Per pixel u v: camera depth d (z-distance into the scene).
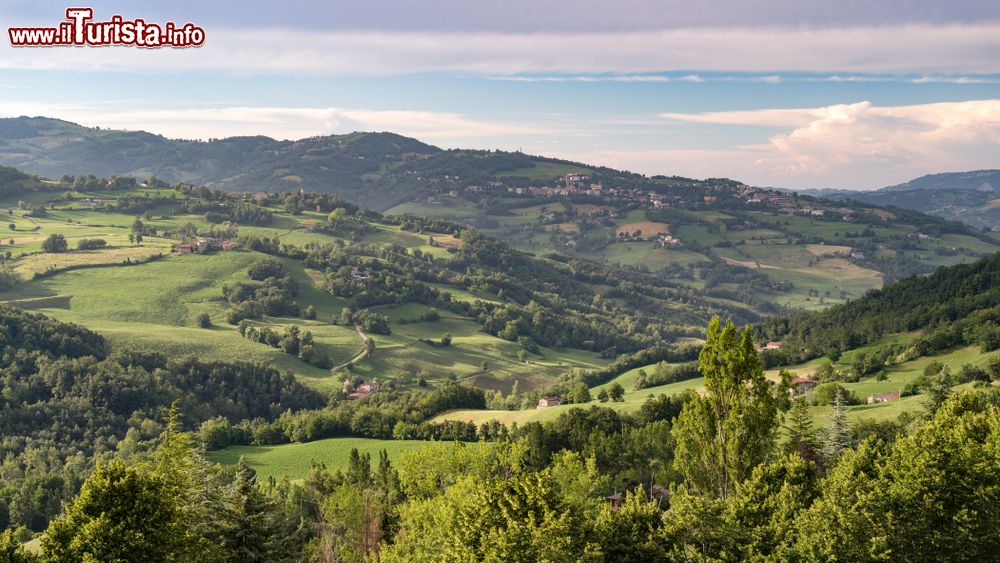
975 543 55.34
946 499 56.62
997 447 58.97
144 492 48.44
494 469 93.69
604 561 58.16
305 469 133.88
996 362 136.75
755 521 59.91
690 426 66.44
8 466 133.38
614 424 135.25
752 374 63.88
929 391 112.19
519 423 147.25
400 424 151.38
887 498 56.31
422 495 90.00
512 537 53.44
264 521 56.31
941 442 59.09
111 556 45.53
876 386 151.50
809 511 58.00
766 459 66.44
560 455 103.50
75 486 121.69
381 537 79.94
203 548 51.97
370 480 103.56
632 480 115.38
